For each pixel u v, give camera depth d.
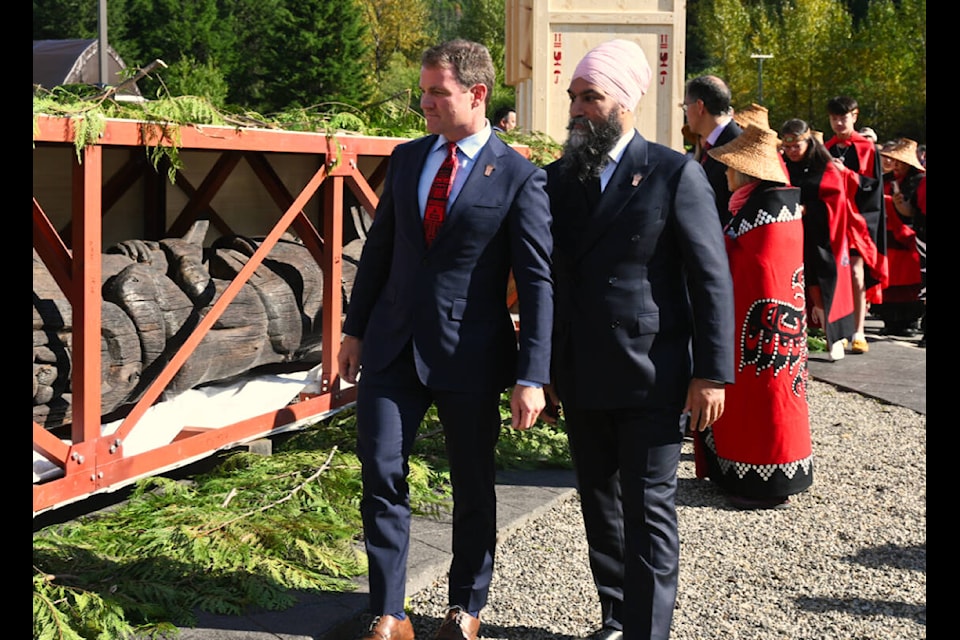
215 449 4.52
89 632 3.27
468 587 3.42
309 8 59.88
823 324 8.92
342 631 3.54
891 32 51.56
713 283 3.18
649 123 9.02
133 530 3.95
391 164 3.49
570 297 3.32
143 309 4.45
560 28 8.96
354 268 6.01
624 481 3.29
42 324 4.07
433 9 91.69
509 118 10.17
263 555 3.86
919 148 12.70
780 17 57.09
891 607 3.98
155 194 5.39
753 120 6.21
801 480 5.17
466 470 3.36
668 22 8.94
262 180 5.73
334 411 5.29
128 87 4.27
